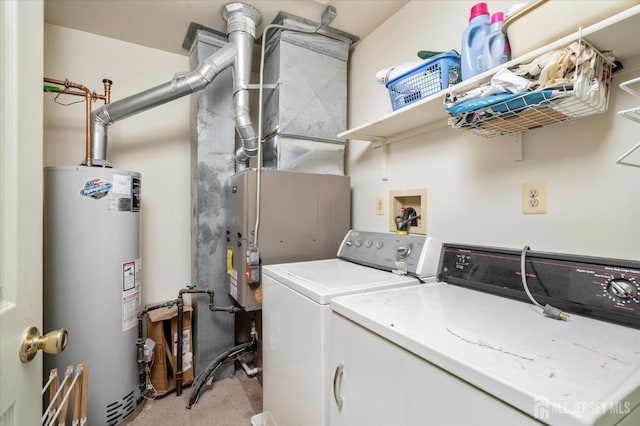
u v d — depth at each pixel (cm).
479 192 126
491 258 102
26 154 61
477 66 103
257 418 158
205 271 203
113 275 159
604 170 91
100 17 184
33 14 63
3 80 55
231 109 213
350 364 83
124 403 163
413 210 157
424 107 123
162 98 177
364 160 194
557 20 79
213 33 201
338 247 186
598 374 49
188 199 230
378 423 72
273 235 167
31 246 62
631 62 85
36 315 63
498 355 56
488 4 122
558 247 101
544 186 105
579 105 82
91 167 153
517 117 92
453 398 55
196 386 179
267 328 140
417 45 157
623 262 74
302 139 188
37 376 65
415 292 100
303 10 175
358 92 203
